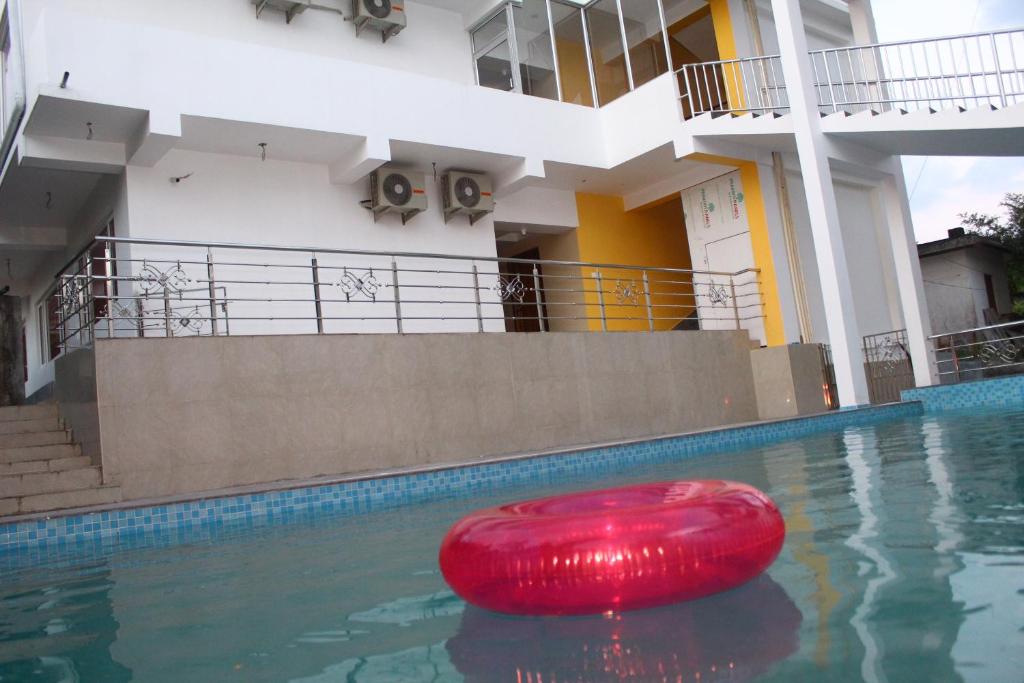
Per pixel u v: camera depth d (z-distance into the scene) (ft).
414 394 26.63
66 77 24.47
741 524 7.71
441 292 35.86
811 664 5.84
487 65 38.37
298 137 30.12
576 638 7.02
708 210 40.65
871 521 11.00
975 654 5.73
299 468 23.98
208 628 9.02
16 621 10.21
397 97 31.91
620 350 32.63
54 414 25.53
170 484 21.86
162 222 29.17
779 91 40.34
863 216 43.21
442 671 6.61
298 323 31.86
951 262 59.47
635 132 38.09
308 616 9.09
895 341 42.50
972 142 32.17
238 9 32.32
